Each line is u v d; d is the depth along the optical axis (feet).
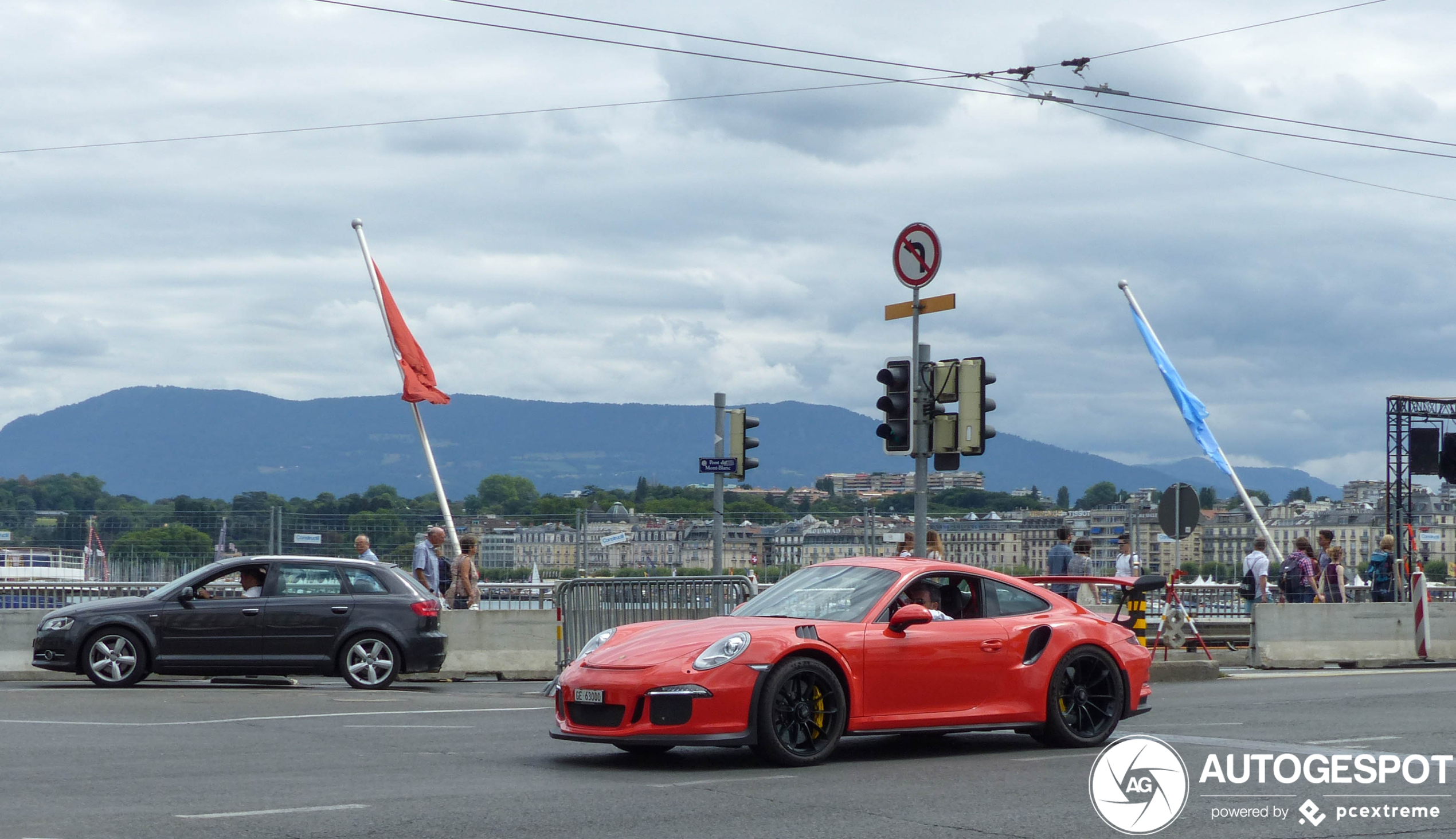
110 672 55.57
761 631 33.78
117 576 87.25
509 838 24.40
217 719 44.11
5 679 61.87
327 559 58.13
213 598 56.70
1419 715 46.03
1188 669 63.98
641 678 32.73
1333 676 66.23
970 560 96.99
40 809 26.99
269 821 25.72
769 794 29.53
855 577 37.04
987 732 41.22
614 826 25.66
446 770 32.94
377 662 57.00
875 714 34.63
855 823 26.21
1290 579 82.58
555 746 37.63
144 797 28.55
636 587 61.26
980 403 54.90
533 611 66.69
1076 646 37.68
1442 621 76.69
